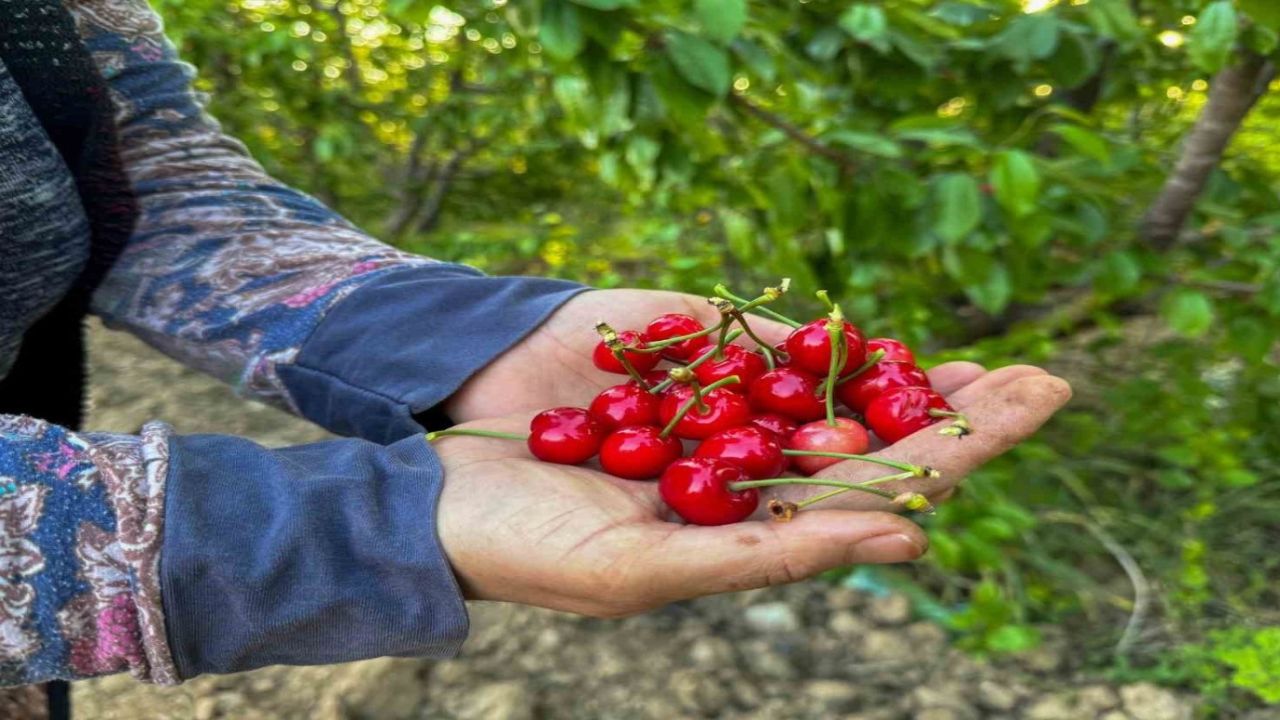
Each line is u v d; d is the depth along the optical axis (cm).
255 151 130
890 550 39
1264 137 129
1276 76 82
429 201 170
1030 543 89
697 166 84
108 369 121
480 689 74
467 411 50
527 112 129
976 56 72
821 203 71
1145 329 125
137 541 38
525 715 72
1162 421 88
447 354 49
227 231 50
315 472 41
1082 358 120
